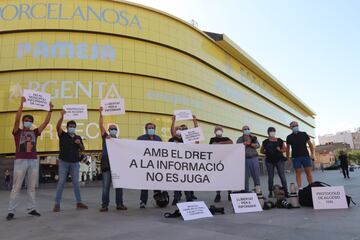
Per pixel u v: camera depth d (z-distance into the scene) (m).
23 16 29.62
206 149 7.94
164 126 32.69
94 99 29.52
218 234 4.79
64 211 7.76
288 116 76.44
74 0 30.64
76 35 30.17
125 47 31.75
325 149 145.88
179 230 5.17
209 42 42.09
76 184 8.28
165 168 7.65
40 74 28.95
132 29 32.22
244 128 9.45
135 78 31.80
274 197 9.80
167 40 34.56
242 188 7.92
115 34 31.31
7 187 25.62
